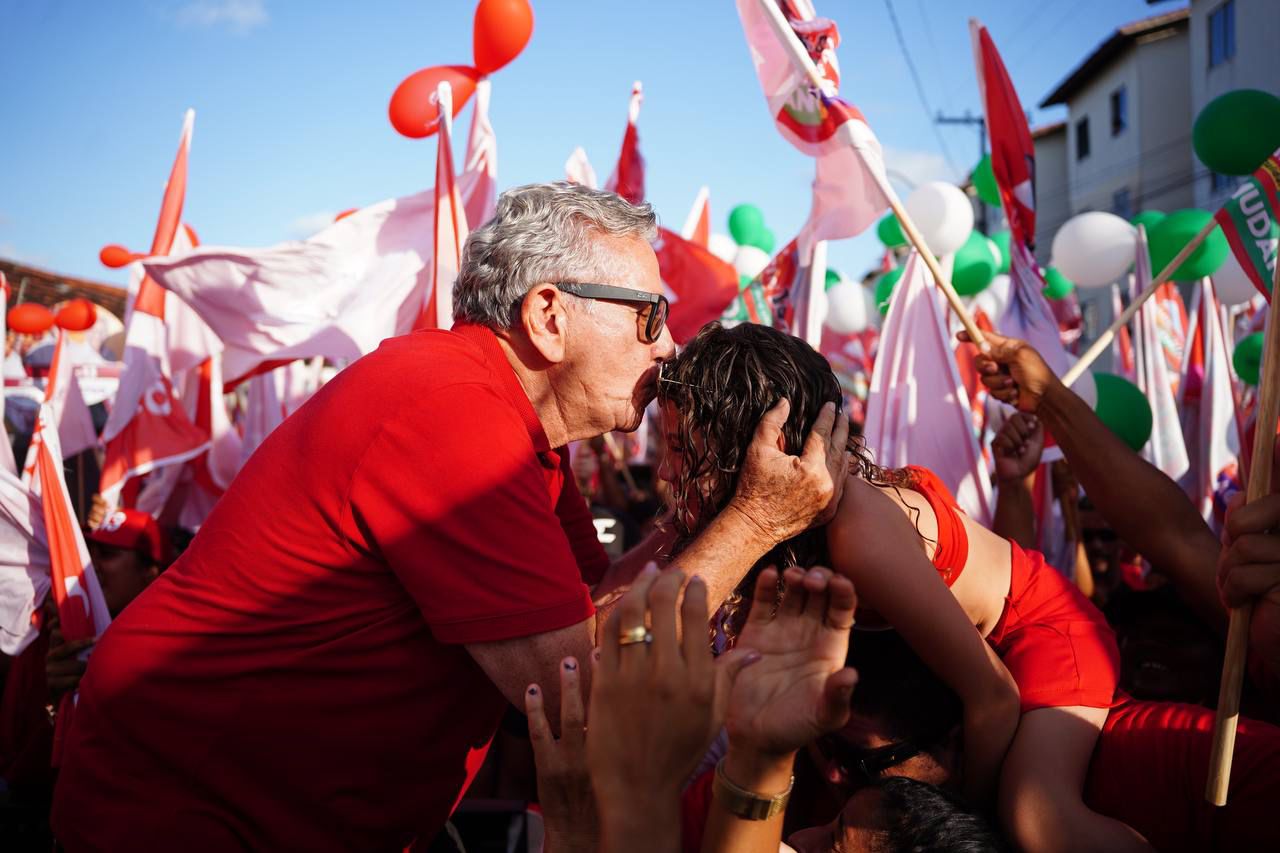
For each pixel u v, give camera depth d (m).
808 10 2.72
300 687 1.61
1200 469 4.68
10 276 13.73
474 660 1.65
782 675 1.16
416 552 1.52
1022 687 1.73
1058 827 1.56
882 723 1.64
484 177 3.59
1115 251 4.63
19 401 5.90
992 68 3.13
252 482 1.67
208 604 1.62
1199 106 15.86
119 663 1.64
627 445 6.50
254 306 3.54
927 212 4.22
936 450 3.17
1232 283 4.70
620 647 1.11
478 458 1.52
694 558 1.46
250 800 1.61
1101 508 2.21
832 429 1.58
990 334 2.41
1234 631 1.38
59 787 1.72
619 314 1.73
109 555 3.18
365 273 3.55
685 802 1.71
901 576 1.56
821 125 2.67
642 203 1.84
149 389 4.22
